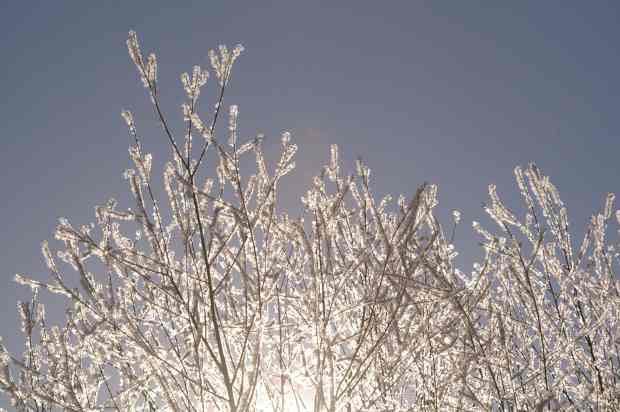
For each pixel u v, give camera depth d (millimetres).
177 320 3188
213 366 3064
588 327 3982
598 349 4031
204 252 2736
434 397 3137
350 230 3678
